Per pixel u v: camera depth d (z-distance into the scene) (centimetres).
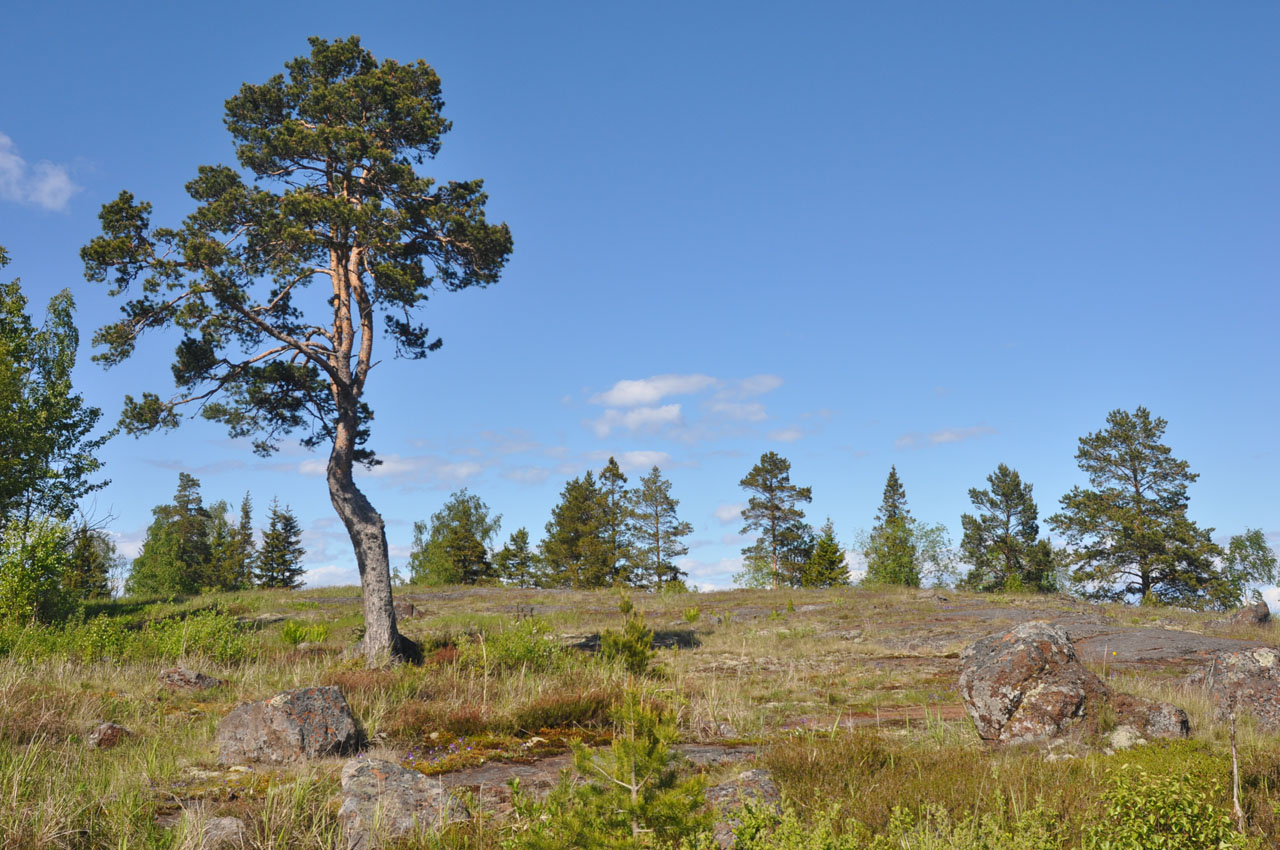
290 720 890
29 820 604
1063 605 3119
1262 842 515
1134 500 5278
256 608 3475
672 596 4038
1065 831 542
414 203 2208
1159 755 789
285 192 2145
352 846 600
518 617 2681
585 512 7600
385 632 1978
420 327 2456
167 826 639
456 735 1066
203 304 1978
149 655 1705
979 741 1016
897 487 7731
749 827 500
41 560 2266
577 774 678
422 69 2289
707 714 1173
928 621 2581
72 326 3350
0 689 1071
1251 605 2686
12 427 2897
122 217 1988
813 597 3588
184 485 8194
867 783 730
